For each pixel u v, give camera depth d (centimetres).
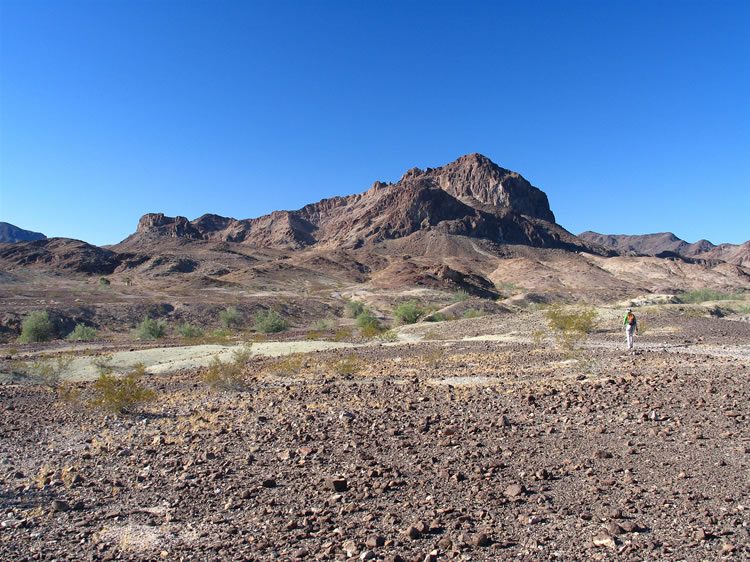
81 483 679
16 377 2319
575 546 430
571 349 1938
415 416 991
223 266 18012
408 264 15012
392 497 572
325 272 17775
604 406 970
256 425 993
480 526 481
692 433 755
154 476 698
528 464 666
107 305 7462
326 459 739
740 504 492
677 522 462
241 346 3164
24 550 471
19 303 7350
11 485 686
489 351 2241
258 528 505
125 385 1287
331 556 432
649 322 2812
